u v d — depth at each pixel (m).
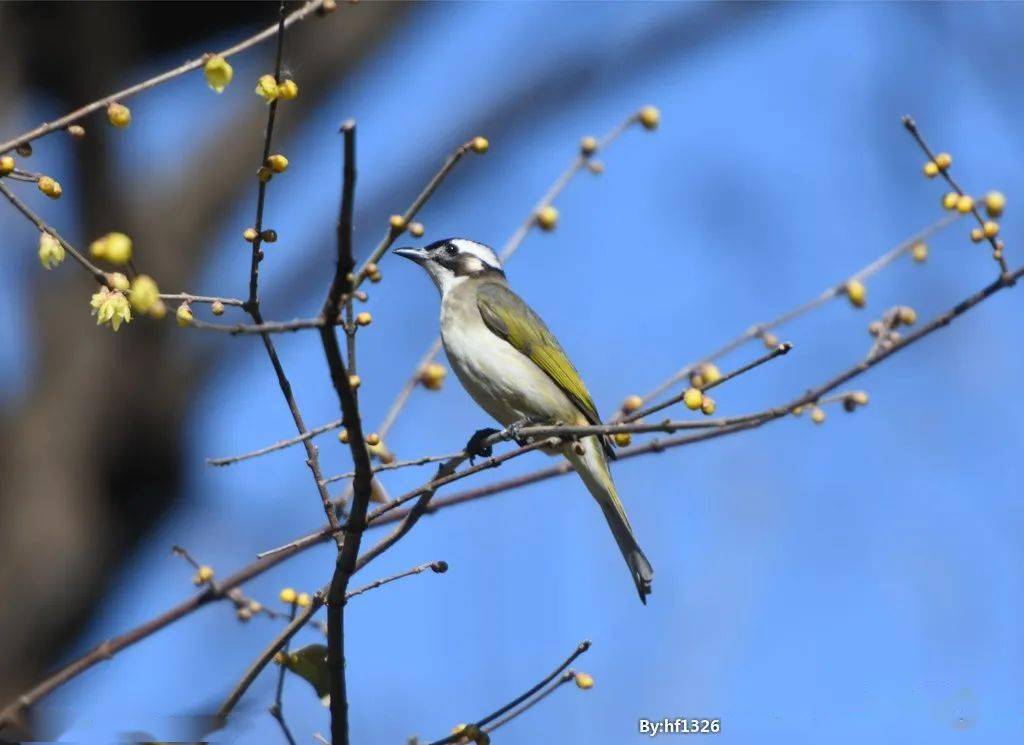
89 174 13.05
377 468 7.64
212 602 8.84
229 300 7.46
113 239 6.37
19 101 13.13
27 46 13.32
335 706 7.88
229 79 7.15
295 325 6.60
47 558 11.72
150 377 12.49
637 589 11.12
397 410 9.66
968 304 8.93
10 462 12.01
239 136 14.20
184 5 14.25
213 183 13.87
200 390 12.76
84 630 11.91
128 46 13.92
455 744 8.03
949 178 8.95
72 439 12.12
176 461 12.44
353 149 6.10
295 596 8.55
